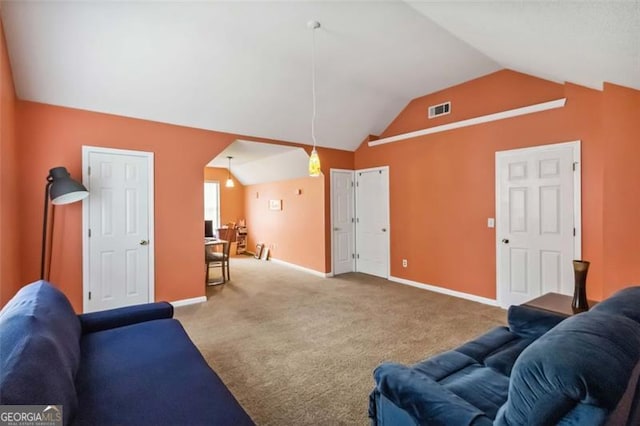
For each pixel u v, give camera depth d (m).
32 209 3.29
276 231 7.29
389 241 5.42
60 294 2.03
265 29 3.06
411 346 2.90
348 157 5.98
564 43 2.18
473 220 4.25
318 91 4.31
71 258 3.51
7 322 1.41
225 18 2.88
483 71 4.04
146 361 1.72
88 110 3.58
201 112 4.10
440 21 2.56
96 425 1.22
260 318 3.64
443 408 1.16
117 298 3.77
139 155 3.89
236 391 2.22
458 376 1.62
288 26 3.02
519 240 3.80
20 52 2.86
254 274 5.96
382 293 4.63
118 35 2.95
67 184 3.02
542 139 3.61
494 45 2.75
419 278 4.95
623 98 2.78
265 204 7.72
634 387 1.11
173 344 1.94
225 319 3.62
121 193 3.79
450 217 4.52
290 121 4.76
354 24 3.00
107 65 3.20
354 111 4.95
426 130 4.78
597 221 3.24
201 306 4.09
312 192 6.06
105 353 1.81
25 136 3.26
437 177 4.67
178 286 4.15
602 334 1.00
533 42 2.35
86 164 3.57
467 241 4.32
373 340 3.04
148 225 3.96
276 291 4.78
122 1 2.65
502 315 3.68
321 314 3.76
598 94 3.22
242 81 3.82
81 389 1.46
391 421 1.40
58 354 1.37
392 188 5.34
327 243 5.77
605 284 2.91
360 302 4.21
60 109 3.44
